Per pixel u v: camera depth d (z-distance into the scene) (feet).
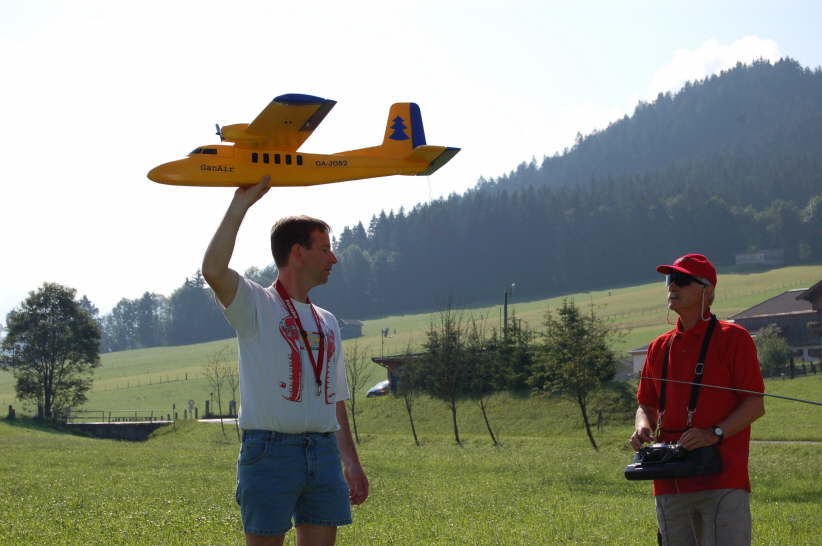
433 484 74.23
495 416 203.31
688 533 21.06
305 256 19.72
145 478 75.77
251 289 18.65
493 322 550.36
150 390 448.65
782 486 71.36
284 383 18.62
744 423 20.33
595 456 124.36
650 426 22.44
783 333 335.67
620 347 366.22
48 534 40.86
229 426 241.76
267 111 28.58
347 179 39.55
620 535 42.42
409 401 230.27
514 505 57.36
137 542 38.65
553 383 164.96
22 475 78.38
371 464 100.99
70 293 316.60
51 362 309.22
